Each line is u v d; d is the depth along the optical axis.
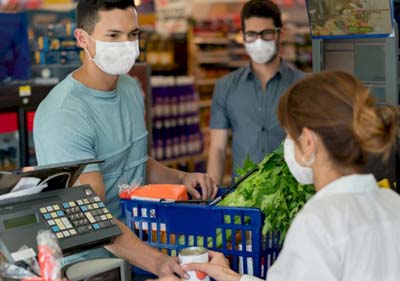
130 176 2.97
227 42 8.57
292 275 1.78
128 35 2.86
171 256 2.30
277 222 2.27
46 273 1.73
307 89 1.84
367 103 1.79
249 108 4.41
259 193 2.33
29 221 1.88
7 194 1.89
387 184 2.62
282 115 1.89
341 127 1.79
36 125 2.79
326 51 3.29
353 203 1.84
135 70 6.09
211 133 4.62
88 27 2.83
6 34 5.26
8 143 5.10
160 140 7.32
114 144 2.85
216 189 3.02
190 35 8.41
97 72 2.85
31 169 1.90
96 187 2.63
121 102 2.95
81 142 2.70
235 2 9.46
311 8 3.22
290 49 8.27
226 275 2.13
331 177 1.87
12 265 1.78
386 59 3.11
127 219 2.52
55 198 1.98
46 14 6.93
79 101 2.77
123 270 2.02
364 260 1.77
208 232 2.35
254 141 4.40
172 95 7.42
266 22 4.25
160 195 2.50
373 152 1.83
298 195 2.31
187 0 8.94
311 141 1.83
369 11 3.07
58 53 5.93
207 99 8.25
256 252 2.27
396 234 1.83
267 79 4.38
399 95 3.32
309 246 1.76
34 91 5.14
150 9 8.93
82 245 1.92
